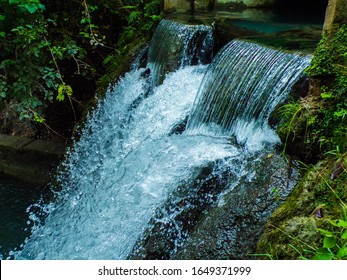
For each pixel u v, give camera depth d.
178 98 5.24
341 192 2.80
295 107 3.42
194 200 3.71
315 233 2.65
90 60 7.31
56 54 6.13
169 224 3.66
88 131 6.20
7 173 7.02
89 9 6.90
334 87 3.22
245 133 4.11
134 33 7.10
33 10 5.31
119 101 6.09
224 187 3.71
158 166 4.32
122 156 5.25
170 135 4.86
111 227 4.26
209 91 4.73
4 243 5.30
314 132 3.28
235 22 5.82
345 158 2.91
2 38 5.53
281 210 2.96
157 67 5.91
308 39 4.66
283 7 7.60
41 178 6.72
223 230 3.22
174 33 5.69
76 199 5.18
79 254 4.33
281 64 3.97
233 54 4.63
